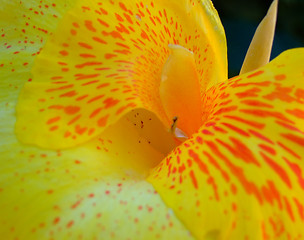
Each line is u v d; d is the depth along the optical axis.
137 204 0.18
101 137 0.20
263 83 0.20
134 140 0.21
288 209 0.18
